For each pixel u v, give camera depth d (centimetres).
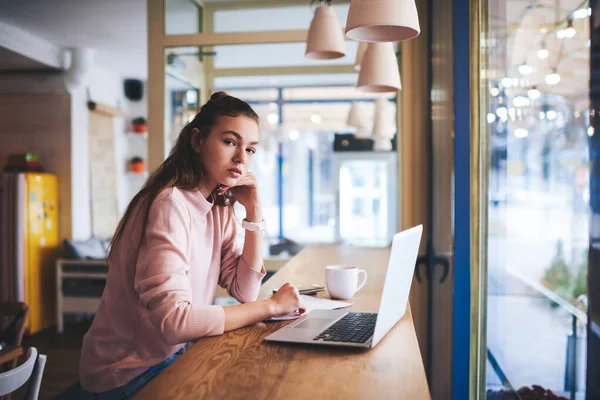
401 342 117
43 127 627
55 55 593
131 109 766
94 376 131
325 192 1234
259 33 390
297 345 114
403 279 125
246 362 104
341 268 173
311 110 815
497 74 166
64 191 624
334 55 263
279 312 134
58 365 446
